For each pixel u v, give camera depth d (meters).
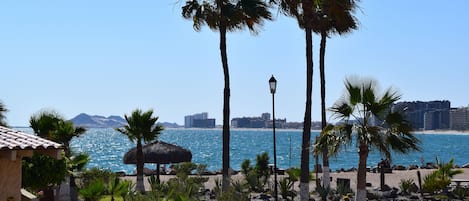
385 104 15.82
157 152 26.97
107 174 23.33
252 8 22.03
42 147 11.59
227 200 18.77
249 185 25.83
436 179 24.69
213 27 22.53
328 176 25.56
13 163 11.73
